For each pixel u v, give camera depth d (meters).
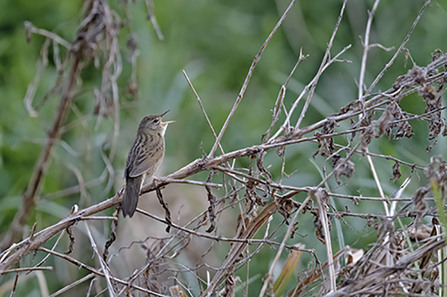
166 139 13.58
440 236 5.61
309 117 13.38
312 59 14.36
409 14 13.79
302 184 11.20
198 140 14.02
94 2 10.20
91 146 11.27
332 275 5.41
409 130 6.00
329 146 6.21
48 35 10.23
